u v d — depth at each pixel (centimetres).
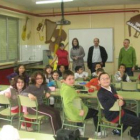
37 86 376
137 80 559
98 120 337
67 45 834
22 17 801
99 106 328
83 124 352
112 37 787
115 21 781
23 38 827
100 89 323
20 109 363
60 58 703
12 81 397
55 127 350
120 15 775
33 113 361
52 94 397
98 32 799
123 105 334
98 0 698
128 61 645
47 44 858
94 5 780
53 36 848
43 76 384
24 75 504
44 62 834
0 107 495
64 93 331
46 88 395
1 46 723
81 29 815
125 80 534
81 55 702
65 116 347
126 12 769
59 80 480
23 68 521
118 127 333
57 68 692
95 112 354
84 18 810
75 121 330
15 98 375
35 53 872
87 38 812
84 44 816
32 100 340
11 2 719
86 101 456
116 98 318
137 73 718
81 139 174
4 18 733
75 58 698
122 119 312
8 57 759
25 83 402
